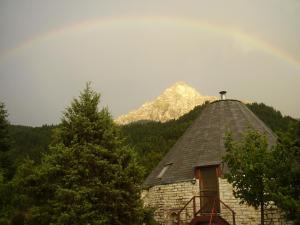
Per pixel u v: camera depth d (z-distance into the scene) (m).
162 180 27.42
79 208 18.75
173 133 97.81
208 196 24.22
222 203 23.30
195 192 25.25
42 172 20.59
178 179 26.31
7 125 39.75
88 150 20.12
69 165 20.20
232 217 23.44
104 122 21.56
